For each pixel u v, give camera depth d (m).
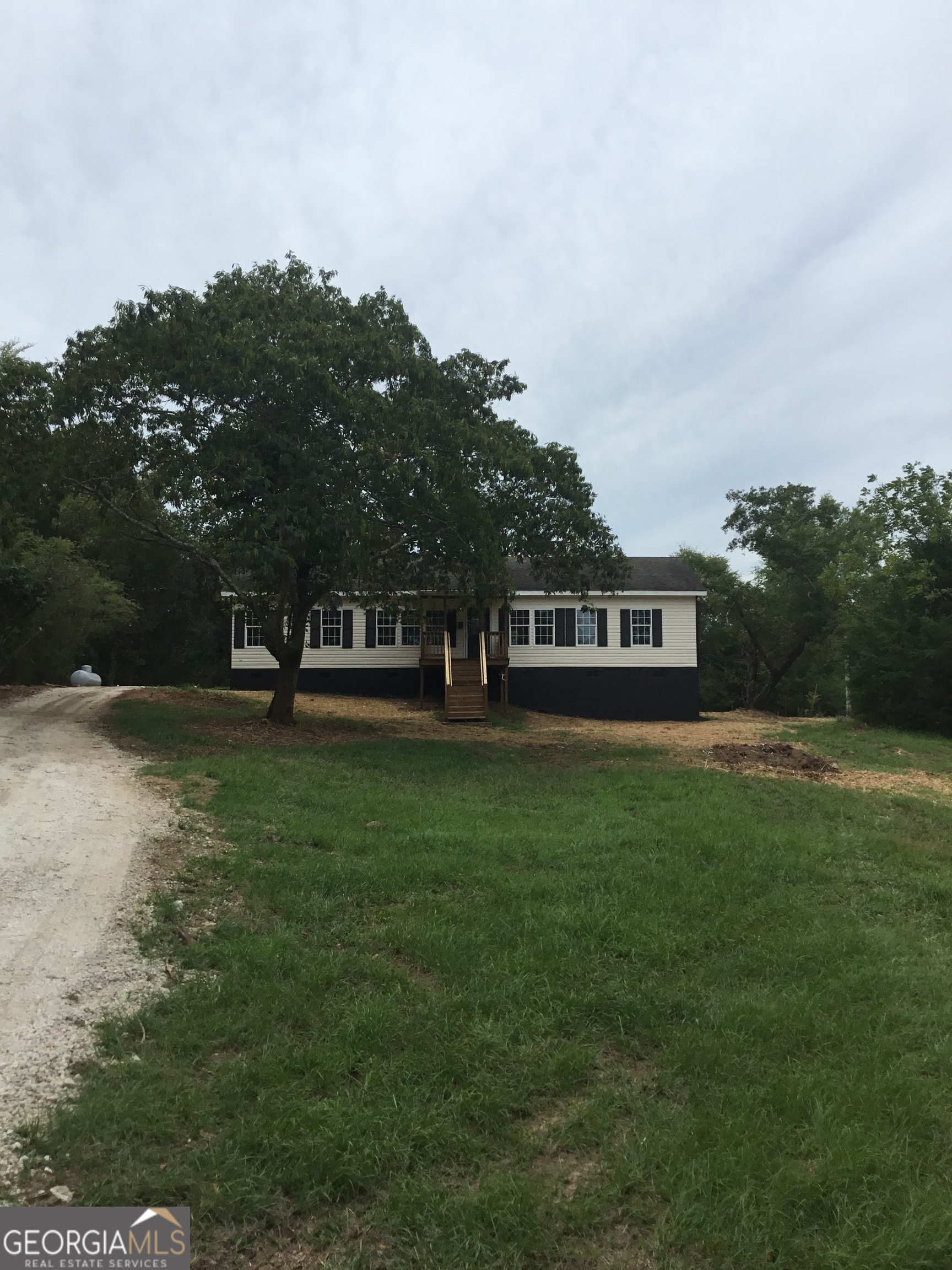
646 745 18.06
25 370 14.12
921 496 25.12
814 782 13.77
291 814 8.57
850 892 7.25
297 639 17.30
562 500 16.27
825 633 36.75
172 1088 3.61
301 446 13.81
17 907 5.55
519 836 8.21
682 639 27.78
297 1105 3.48
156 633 43.03
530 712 26.44
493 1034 4.18
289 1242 2.88
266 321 14.73
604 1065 4.11
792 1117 3.64
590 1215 3.03
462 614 27.02
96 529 24.36
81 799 8.73
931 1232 2.96
